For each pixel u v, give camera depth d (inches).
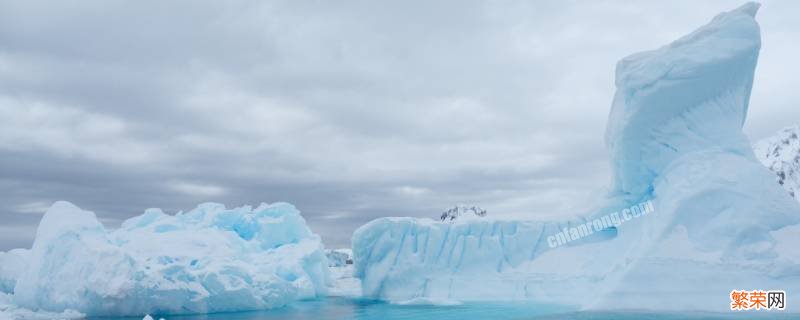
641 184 921.5
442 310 865.5
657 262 713.0
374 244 1117.7
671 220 750.5
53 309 893.2
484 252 1071.6
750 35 840.9
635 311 683.4
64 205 1003.3
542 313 757.3
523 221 1086.4
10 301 988.6
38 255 946.1
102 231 959.6
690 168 804.6
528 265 1039.0
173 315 855.1
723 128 828.0
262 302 952.3
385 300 1088.2
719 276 678.5
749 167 770.8
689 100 841.5
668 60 847.1
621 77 906.7
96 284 827.4
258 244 1390.3
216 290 896.9
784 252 682.2
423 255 1091.9
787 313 631.2
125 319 816.3
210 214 1454.2
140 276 834.8
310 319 783.7
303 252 1337.4
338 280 1763.0
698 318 617.6
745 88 879.7
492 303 943.7
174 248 1065.5
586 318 645.9
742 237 705.6
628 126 875.4
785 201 737.6
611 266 900.6
